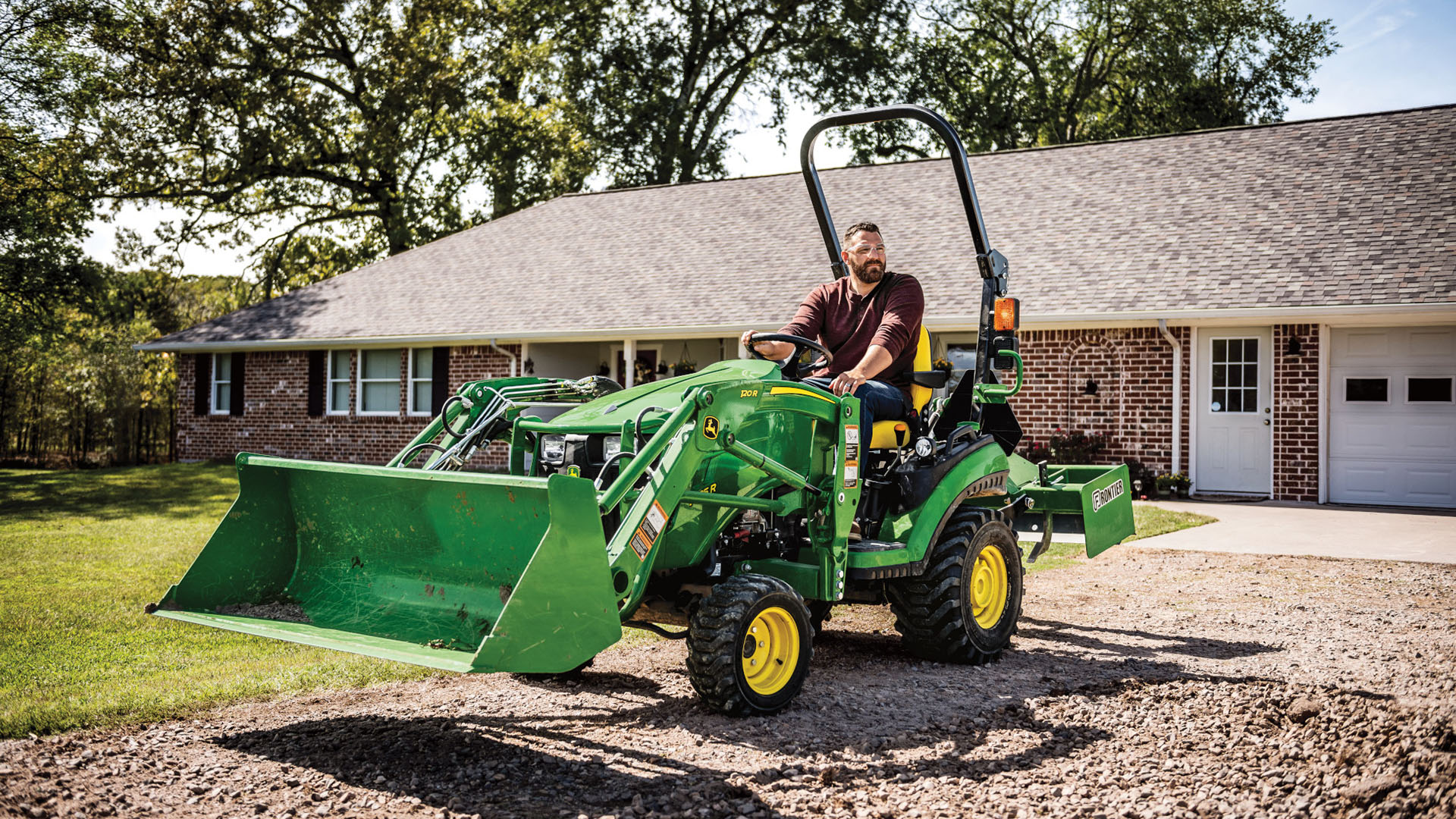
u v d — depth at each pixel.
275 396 21.91
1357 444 13.53
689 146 36.16
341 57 30.23
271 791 3.53
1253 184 15.52
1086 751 3.94
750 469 4.77
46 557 9.20
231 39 28.03
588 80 34.97
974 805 3.38
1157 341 14.34
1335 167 15.27
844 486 4.85
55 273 25.03
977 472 5.56
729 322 16.41
